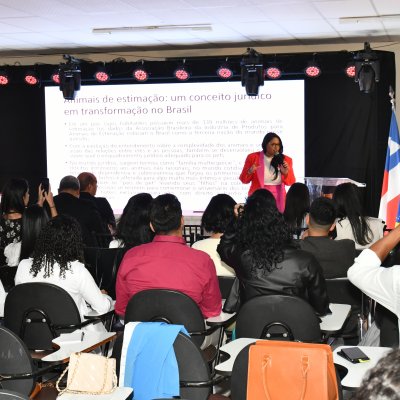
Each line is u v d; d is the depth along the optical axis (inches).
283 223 135.6
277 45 367.6
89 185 291.7
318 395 83.8
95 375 95.5
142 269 140.1
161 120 383.2
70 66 349.7
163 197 143.4
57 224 148.7
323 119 362.3
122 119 388.5
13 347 111.2
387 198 317.4
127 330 103.0
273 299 123.9
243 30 321.1
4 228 203.5
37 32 323.0
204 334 130.9
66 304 140.4
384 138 353.4
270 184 331.9
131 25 306.8
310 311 123.0
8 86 401.1
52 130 397.7
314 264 134.3
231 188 377.7
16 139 402.9
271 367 85.6
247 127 372.5
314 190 321.7
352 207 194.5
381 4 261.6
